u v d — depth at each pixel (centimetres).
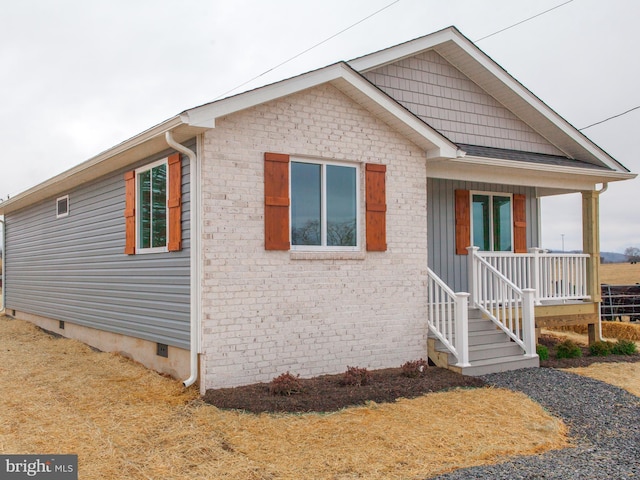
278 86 762
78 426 604
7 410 665
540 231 1341
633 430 637
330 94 845
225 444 552
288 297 789
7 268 1847
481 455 539
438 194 1166
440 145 922
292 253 793
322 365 816
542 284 1130
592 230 1214
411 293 914
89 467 490
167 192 828
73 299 1248
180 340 789
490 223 1252
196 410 655
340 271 841
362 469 497
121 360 959
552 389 795
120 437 571
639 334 1409
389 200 901
